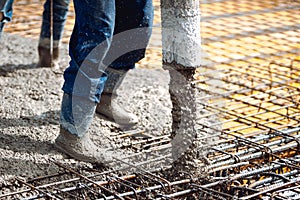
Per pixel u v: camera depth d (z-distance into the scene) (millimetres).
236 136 3830
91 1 3436
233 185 3377
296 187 3283
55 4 4973
